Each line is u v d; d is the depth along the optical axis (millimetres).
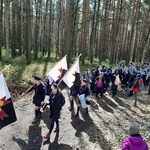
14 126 7867
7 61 17891
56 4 34594
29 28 18203
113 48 27953
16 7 21922
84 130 7867
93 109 10266
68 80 8922
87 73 13219
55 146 6688
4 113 6262
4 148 6469
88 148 6660
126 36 36094
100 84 12180
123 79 14758
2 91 6242
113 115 9633
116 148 6770
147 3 31438
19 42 24281
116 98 12703
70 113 9438
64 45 22594
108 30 29516
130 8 32625
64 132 7613
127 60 30594
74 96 9555
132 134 3885
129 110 10539
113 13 27422
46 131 7625
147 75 17016
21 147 6566
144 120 9250
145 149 3783
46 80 10516
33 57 24641
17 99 10711
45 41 30281
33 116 8852
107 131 7906
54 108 6992
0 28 21250
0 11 22047
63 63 9258
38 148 6547
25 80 13172
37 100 8102
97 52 37312
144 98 13164
